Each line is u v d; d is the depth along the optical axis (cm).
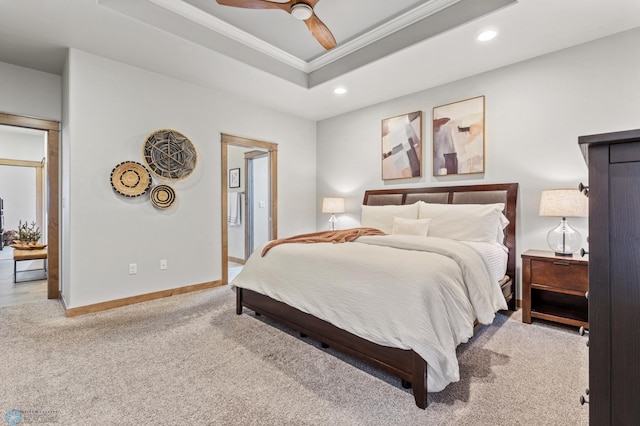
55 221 345
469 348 225
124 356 214
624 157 76
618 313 77
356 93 402
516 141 319
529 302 273
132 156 326
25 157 640
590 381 81
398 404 163
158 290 346
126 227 323
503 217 312
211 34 295
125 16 243
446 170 368
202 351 221
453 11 258
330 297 208
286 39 329
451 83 365
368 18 294
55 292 347
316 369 198
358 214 466
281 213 480
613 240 78
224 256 405
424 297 169
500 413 155
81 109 294
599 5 227
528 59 310
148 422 150
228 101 408
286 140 483
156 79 343
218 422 150
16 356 213
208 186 389
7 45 283
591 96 277
